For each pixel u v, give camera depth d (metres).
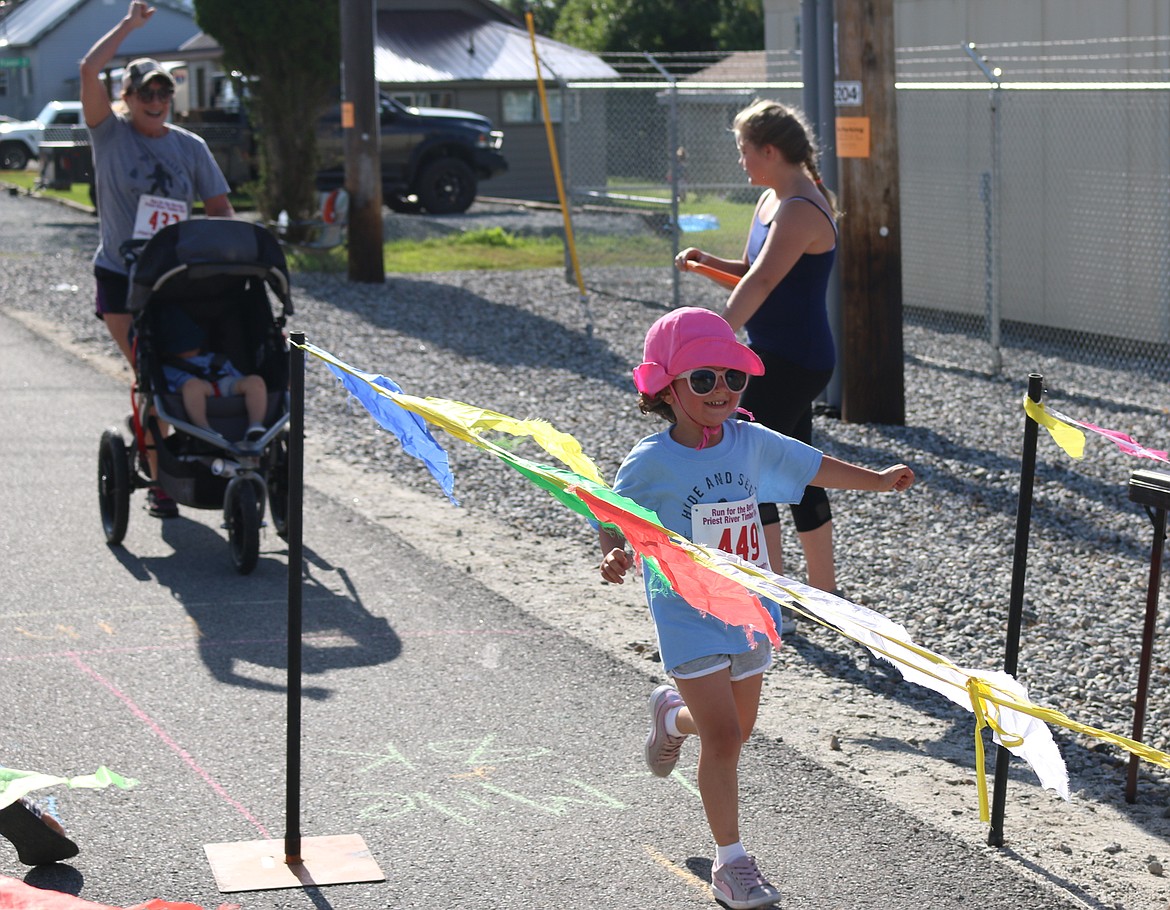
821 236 7.37
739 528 5.03
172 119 36.34
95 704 6.71
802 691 7.04
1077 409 14.07
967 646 7.66
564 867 5.24
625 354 16.78
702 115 26.00
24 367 15.67
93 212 35.22
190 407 9.05
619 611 8.18
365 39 21.89
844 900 5.00
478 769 6.08
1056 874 5.20
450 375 15.24
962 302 19.48
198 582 8.64
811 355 7.56
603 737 6.43
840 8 12.74
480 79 42.88
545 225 32.62
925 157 19.78
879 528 9.88
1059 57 16.62
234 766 6.06
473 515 10.27
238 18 25.14
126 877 5.10
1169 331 16.53
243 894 5.00
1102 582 8.77
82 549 9.30
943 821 5.62
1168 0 16.17
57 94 75.19
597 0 67.56
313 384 14.82
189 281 9.33
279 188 26.06
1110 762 6.26
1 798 3.46
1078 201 17.59
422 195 36.19
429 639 7.68
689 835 5.51
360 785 5.91
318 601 8.30
